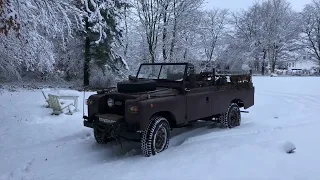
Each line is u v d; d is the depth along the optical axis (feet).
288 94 47.29
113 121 16.81
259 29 143.23
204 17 73.67
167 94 18.29
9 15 18.51
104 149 19.06
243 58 130.52
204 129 23.73
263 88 57.41
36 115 29.45
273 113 30.01
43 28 29.07
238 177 12.72
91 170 15.14
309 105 35.09
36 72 74.38
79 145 19.77
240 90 25.26
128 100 16.65
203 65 85.05
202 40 76.69
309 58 161.17
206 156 15.46
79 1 25.12
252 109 33.01
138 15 69.31
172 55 69.62
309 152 15.56
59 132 23.16
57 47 69.36
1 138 21.66
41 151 18.74
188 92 19.75
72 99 31.91
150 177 13.25
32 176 15.06
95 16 25.58
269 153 15.43
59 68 78.02
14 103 37.86
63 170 15.83
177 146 18.88
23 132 23.13
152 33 69.67
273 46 146.00
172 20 69.21
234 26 146.20
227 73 26.27
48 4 23.66
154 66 21.76
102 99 18.60
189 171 13.66
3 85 64.23
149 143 16.75
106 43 67.41
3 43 28.37
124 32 70.03
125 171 14.34
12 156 17.85
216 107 22.34
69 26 25.43
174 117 18.53
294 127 21.43
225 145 17.22
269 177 12.60
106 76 72.38
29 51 30.17
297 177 12.50
